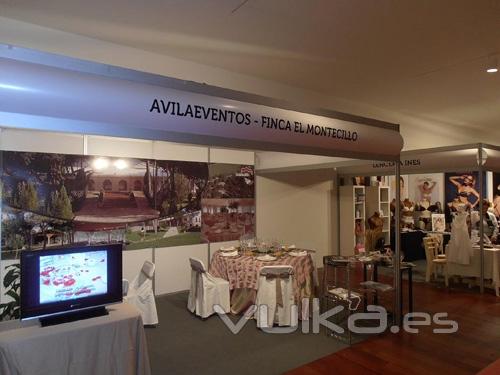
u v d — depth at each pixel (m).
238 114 2.58
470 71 4.29
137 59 3.68
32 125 1.82
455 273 5.98
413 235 8.52
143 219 5.54
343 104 5.47
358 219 8.33
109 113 2.04
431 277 6.67
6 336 2.25
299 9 2.86
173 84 2.31
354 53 3.74
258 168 6.97
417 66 4.11
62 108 1.89
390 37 3.37
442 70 4.25
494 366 1.91
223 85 4.30
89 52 3.45
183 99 2.31
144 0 2.74
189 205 6.04
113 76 2.08
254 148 2.73
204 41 3.45
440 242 7.73
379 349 3.67
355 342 3.83
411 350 3.64
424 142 7.27
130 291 4.38
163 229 5.75
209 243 6.28
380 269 7.29
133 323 2.64
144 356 2.68
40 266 2.56
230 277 4.79
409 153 5.68
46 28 3.15
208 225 6.27
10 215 4.47
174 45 3.53
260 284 4.27
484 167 5.56
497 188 9.33
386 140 3.74
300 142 3.01
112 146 5.27
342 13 2.92
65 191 4.88
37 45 3.24
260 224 7.02
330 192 8.31
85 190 5.04
